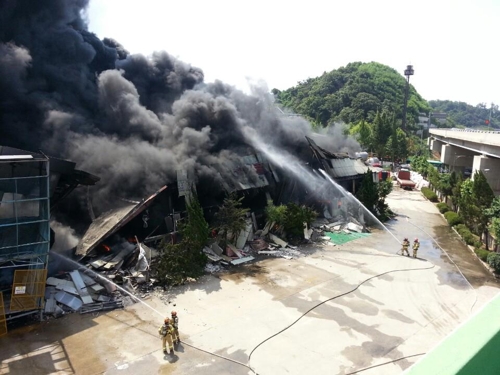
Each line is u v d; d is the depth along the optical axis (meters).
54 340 13.74
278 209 25.22
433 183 47.56
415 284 19.52
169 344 13.11
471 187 29.48
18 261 15.24
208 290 18.08
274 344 13.81
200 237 20.45
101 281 17.77
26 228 15.40
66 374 11.92
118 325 14.85
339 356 13.19
